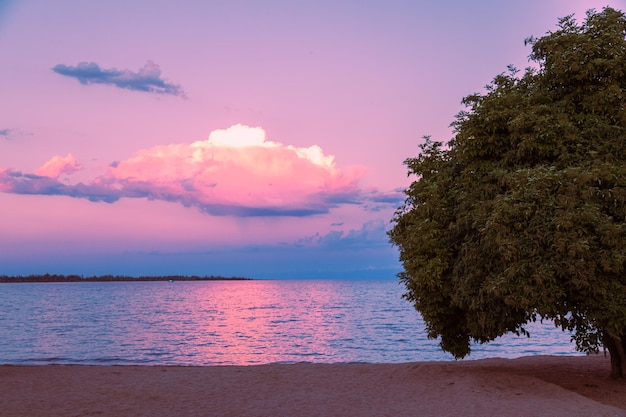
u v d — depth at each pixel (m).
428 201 16.59
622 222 13.66
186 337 42.69
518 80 17.33
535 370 18.61
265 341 39.78
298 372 18.67
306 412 12.73
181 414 12.55
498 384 14.58
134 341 39.75
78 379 17.28
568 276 12.98
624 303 13.12
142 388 15.77
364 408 13.05
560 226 12.77
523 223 13.26
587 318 13.67
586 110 15.41
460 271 15.13
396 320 60.28
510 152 15.40
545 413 11.78
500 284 13.10
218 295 151.62
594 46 14.88
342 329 49.22
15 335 43.53
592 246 12.89
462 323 16.88
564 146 14.62
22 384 16.19
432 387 15.01
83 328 50.12
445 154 18.20
